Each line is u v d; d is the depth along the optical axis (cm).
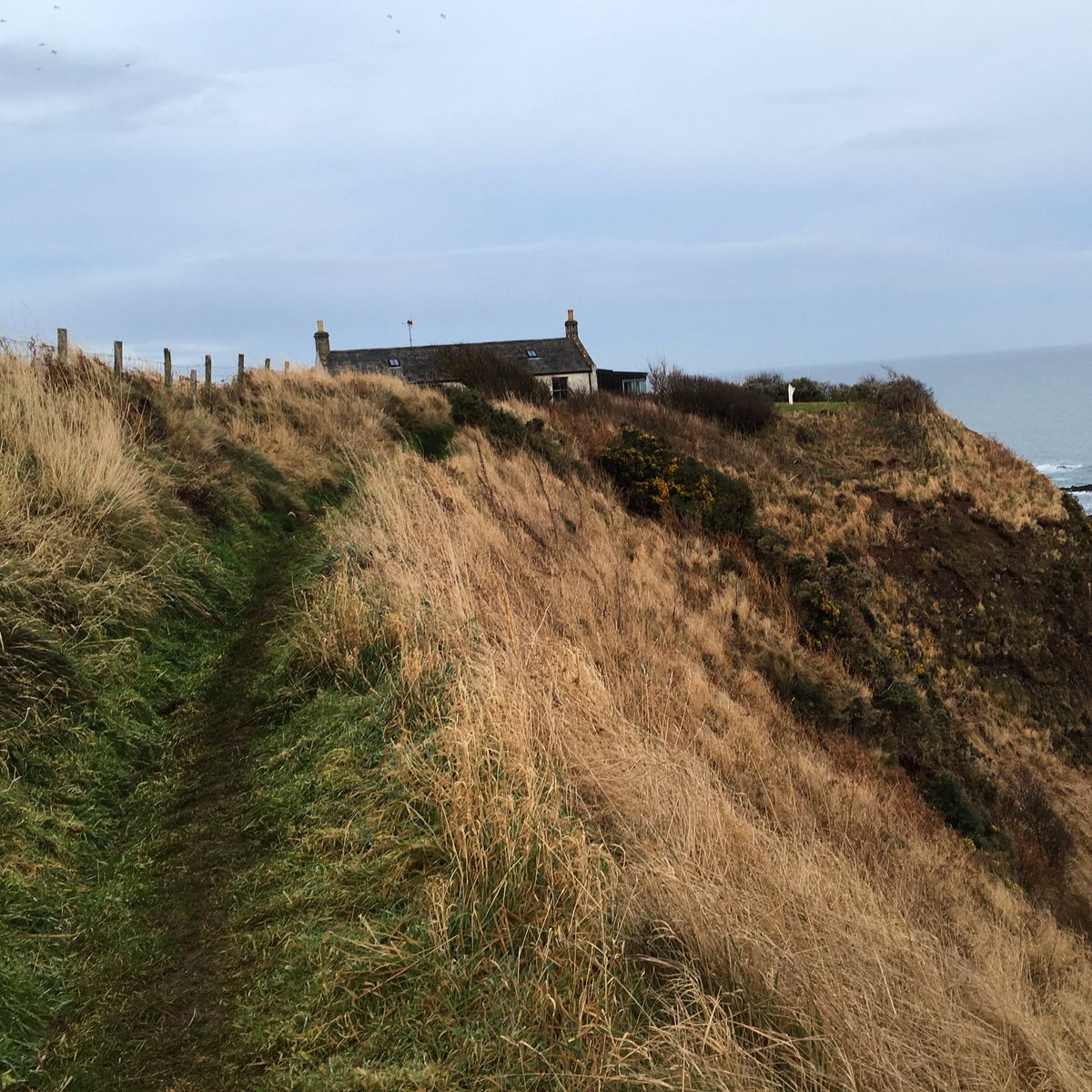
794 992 356
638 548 1548
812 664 1483
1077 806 1816
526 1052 308
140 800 497
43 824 438
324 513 1268
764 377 4341
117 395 1072
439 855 408
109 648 616
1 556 601
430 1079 298
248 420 1505
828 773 973
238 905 400
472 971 343
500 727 483
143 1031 327
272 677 645
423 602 685
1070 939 960
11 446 761
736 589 1608
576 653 669
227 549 949
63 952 369
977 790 1424
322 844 434
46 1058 313
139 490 824
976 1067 395
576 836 415
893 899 616
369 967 346
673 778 533
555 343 4431
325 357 4212
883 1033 353
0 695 493
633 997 338
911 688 1634
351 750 509
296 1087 298
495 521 1130
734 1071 307
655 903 392
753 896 414
